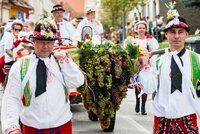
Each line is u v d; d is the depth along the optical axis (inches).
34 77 194.5
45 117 193.3
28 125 194.9
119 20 1971.0
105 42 347.9
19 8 1759.4
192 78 201.6
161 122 203.6
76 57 336.8
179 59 203.5
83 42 342.6
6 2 1563.7
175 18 204.8
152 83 203.2
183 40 205.5
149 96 557.0
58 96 195.6
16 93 194.4
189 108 201.3
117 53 342.3
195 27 1288.1
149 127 387.2
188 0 1058.7
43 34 194.2
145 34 467.8
